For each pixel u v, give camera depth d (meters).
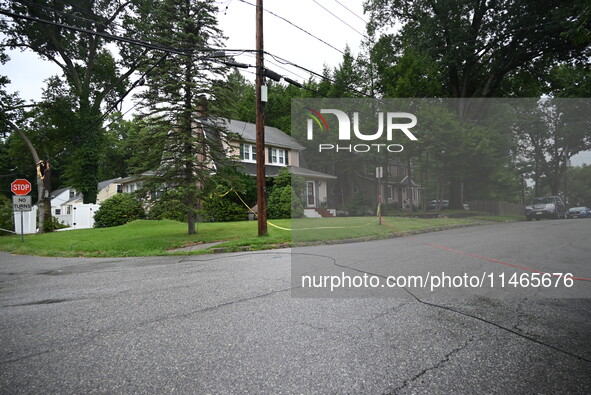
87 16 21.97
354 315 3.29
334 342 2.66
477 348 2.53
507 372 2.18
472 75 25.83
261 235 11.80
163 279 5.48
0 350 2.70
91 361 2.44
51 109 24.34
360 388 2.00
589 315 3.22
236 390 1.99
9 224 23.47
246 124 28.05
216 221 20.75
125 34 22.62
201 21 12.52
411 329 2.91
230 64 10.74
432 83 20.48
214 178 13.66
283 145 27.58
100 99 25.75
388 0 24.81
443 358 2.37
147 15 22.28
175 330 3.02
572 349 2.51
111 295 4.49
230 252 9.52
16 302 4.39
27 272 7.22
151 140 12.68
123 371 2.27
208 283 4.94
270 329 2.96
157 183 12.76
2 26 21.22
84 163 25.06
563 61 24.14
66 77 25.41
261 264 6.52
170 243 11.20
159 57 12.44
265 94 11.79
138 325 3.19
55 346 2.75
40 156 26.47
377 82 24.77
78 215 23.08
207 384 2.07
